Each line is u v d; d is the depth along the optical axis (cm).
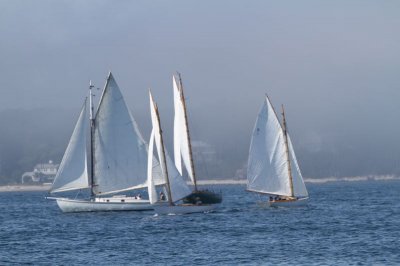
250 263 18000
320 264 17700
